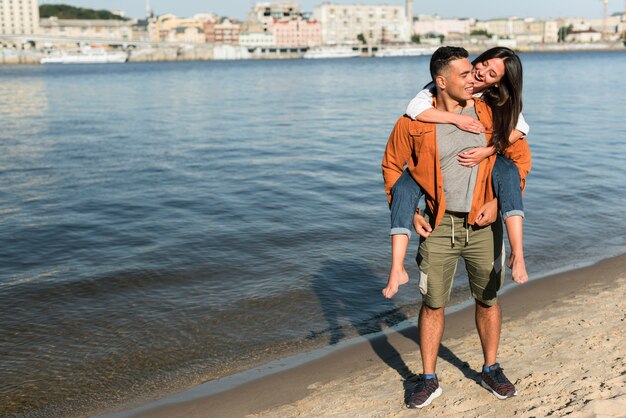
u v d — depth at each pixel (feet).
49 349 16.33
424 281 11.64
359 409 12.38
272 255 24.00
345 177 40.47
